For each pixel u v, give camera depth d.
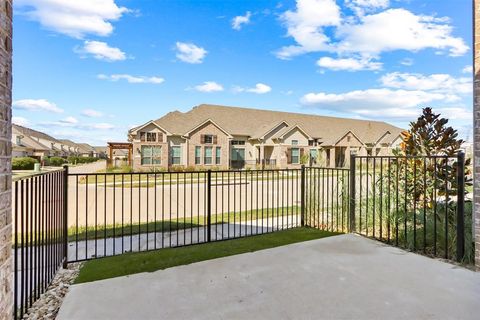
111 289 2.38
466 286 2.37
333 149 24.14
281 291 2.32
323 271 2.71
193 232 4.50
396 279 2.52
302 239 3.91
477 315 1.94
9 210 1.60
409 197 4.14
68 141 68.00
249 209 6.80
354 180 4.23
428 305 2.07
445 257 3.05
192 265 2.91
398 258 3.04
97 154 70.69
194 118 21.95
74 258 3.27
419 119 4.28
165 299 2.21
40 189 2.28
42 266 2.38
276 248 3.43
